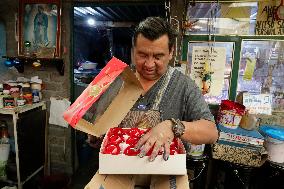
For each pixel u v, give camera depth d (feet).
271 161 8.07
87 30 21.42
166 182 2.60
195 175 8.99
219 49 9.55
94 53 23.21
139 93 3.27
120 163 2.48
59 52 11.13
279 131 8.36
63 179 11.00
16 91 10.40
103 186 2.53
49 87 11.79
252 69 9.50
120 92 3.43
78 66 19.31
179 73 4.19
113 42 24.68
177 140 2.82
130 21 18.39
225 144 8.15
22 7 11.10
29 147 10.55
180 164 2.47
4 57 11.20
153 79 4.00
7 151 10.78
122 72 3.11
